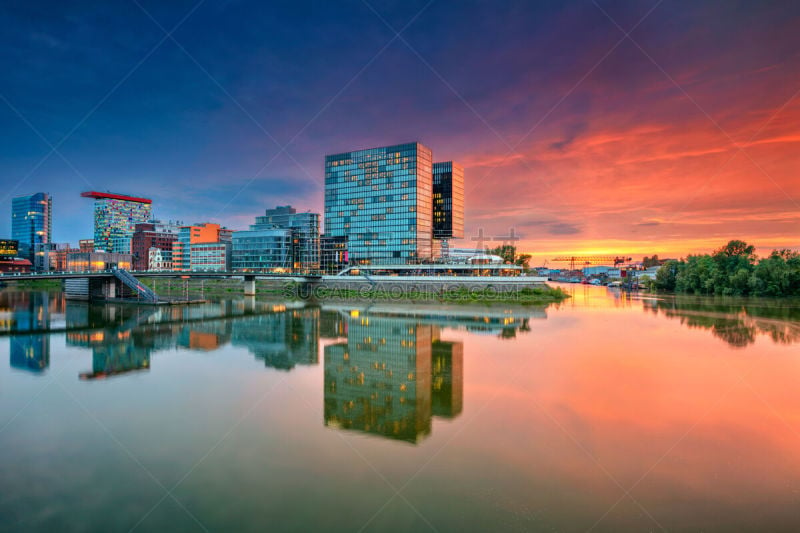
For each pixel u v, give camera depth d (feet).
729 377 151.94
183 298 454.81
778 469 88.89
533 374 158.61
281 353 202.49
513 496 80.12
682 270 562.66
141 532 70.90
